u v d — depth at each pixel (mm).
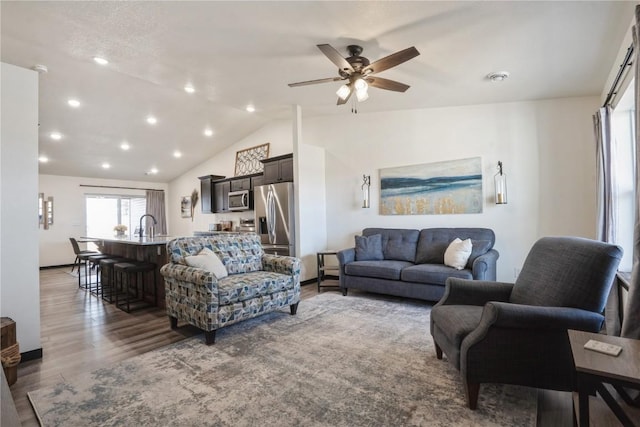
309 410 1830
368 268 4191
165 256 4047
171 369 2357
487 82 3439
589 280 1786
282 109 5227
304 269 5160
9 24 2572
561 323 1707
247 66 3312
